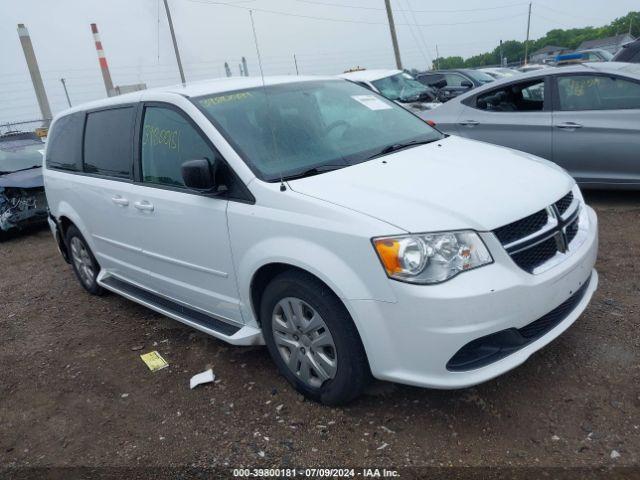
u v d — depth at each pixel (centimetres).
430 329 255
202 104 358
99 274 504
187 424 321
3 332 492
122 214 416
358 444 285
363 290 266
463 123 684
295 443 292
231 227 322
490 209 272
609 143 577
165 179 377
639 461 252
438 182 299
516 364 268
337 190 294
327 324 289
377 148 362
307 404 321
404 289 256
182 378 371
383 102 438
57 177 517
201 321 378
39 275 660
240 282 329
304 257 283
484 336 258
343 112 398
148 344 428
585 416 283
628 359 323
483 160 341
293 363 320
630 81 570
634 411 282
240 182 320
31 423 345
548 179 318
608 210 595
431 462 266
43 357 431
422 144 381
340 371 291
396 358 269
